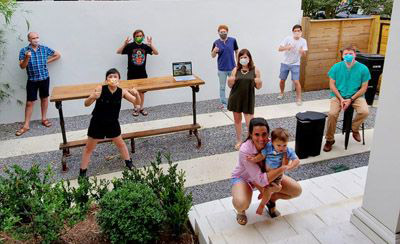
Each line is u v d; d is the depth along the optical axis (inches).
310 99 321.1
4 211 118.0
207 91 323.0
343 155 217.5
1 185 125.3
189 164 211.6
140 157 220.7
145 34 291.6
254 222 135.2
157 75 304.0
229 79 214.8
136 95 196.7
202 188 186.7
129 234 115.3
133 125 270.1
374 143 106.1
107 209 119.7
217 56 310.7
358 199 140.7
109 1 276.7
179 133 254.5
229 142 239.5
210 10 301.6
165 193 129.1
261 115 285.3
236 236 122.0
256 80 210.5
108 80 178.1
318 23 323.6
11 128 268.7
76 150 231.3
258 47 324.2
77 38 277.3
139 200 120.5
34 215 117.6
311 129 207.0
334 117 214.5
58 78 281.3
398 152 98.7
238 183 130.5
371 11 390.3
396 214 102.0
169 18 293.3
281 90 323.0
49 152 229.8
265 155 121.2
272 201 135.9
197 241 131.7
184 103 317.7
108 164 213.0
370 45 348.8
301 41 297.4
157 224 121.3
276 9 318.0
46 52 262.7
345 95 218.7
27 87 258.2
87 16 275.1
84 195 134.4
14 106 276.7
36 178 133.9
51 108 285.7
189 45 305.1
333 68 220.4
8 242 122.3
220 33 279.7
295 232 123.0
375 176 107.3
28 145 240.1
